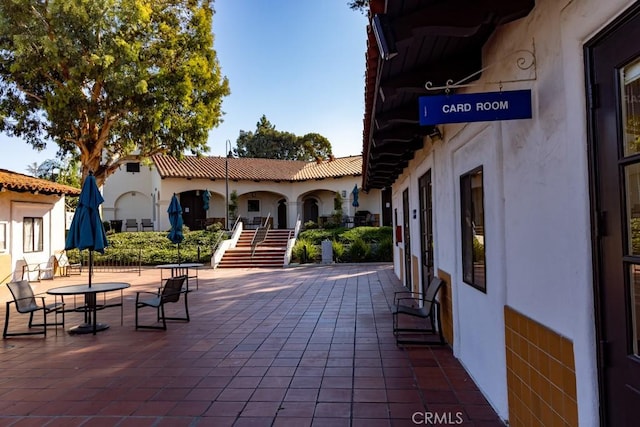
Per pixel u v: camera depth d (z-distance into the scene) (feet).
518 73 9.93
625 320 6.34
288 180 91.66
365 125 20.47
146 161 73.46
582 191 7.23
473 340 15.15
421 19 8.76
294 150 164.45
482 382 14.05
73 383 16.16
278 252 67.05
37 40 50.90
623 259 6.34
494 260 12.32
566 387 7.99
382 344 20.26
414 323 24.66
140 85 53.62
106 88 54.95
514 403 10.85
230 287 42.22
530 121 9.49
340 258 64.64
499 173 11.62
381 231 77.00
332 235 75.41
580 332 7.38
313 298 34.55
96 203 26.08
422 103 9.40
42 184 50.60
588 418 7.14
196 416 13.00
